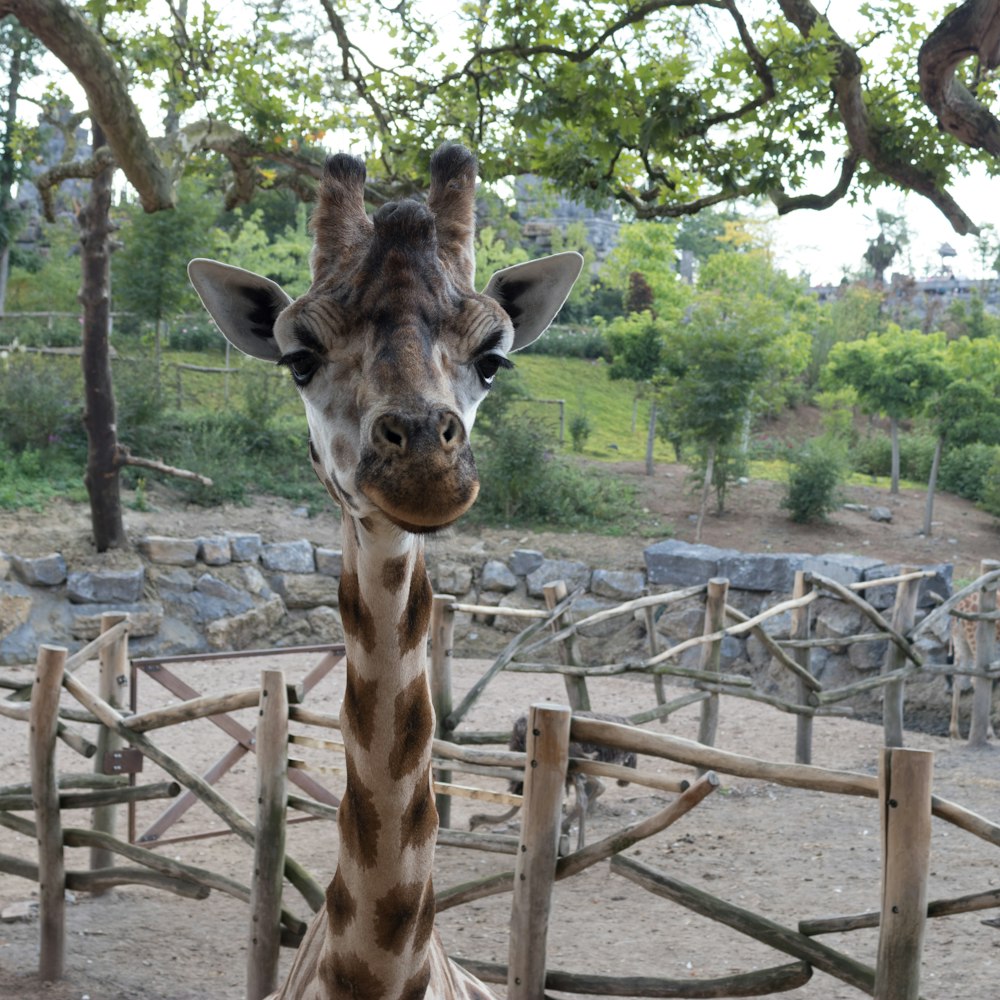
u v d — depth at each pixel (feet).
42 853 14.99
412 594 6.07
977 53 20.30
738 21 22.98
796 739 27.63
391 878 6.40
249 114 26.35
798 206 26.61
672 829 22.76
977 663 29.32
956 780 26.11
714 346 48.52
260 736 13.43
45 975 15.02
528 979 11.76
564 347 105.40
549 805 11.57
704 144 25.55
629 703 35.17
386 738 6.19
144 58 26.32
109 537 41.06
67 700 29.35
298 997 7.63
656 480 57.21
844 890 18.89
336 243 5.80
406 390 5.09
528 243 124.67
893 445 59.06
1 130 81.10
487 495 49.98
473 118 27.37
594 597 43.42
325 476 6.06
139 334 80.59
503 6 24.95
